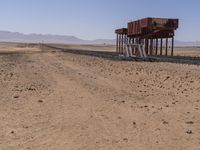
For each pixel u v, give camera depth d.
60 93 16.52
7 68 30.55
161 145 8.45
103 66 34.59
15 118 11.32
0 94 16.02
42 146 8.47
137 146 8.38
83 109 12.74
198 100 14.66
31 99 14.81
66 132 9.66
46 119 11.19
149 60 44.97
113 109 12.73
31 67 32.41
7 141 8.87
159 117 11.42
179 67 32.56
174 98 15.23
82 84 19.91
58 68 31.53
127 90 17.73
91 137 9.16
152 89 18.12
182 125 10.36
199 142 8.69
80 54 65.12
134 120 11.01
